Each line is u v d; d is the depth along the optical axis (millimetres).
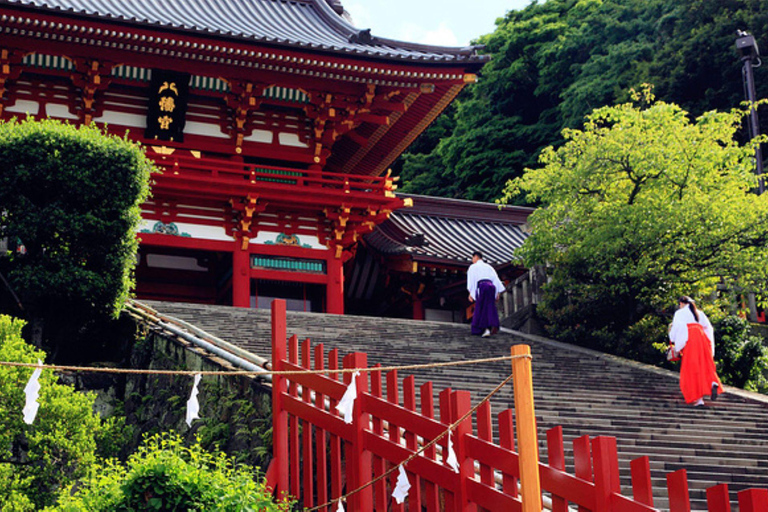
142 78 26297
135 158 18203
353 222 27969
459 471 9023
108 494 8953
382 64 26359
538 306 21938
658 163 20875
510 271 30094
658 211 20297
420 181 50500
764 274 20359
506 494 8523
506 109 50781
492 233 34344
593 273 21547
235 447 12773
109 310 17750
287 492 11523
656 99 43250
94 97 26141
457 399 9172
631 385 16125
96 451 14094
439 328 20344
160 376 15594
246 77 26422
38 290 17250
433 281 31594
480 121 50594
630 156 21047
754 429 13820
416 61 26469
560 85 49000
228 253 27922
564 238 21609
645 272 20578
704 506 10445
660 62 43094
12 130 17609
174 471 8984
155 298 27500
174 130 26438
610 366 17812
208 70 26078
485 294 19594
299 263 27516
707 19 43688
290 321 18953
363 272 33969
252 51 25391
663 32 44719
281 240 27406
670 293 21281
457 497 9016
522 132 47344
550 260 22031
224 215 26906
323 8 32750
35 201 17812
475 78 27125
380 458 10148
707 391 14609
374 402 10336
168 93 26172
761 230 20078
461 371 15344
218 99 27547
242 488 9273
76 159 17656
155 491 8836
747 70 29781
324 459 11000
